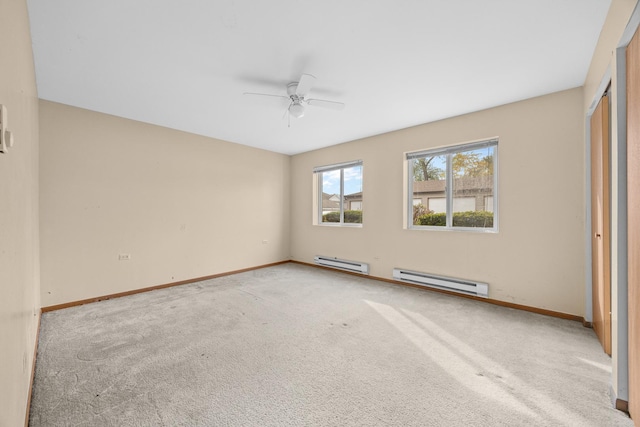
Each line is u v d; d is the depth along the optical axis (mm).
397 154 4305
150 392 1741
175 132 4250
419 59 2359
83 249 3387
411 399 1676
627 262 1558
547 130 3027
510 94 3031
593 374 1930
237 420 1509
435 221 4027
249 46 2176
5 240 996
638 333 1416
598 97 2322
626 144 1559
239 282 4410
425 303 3404
